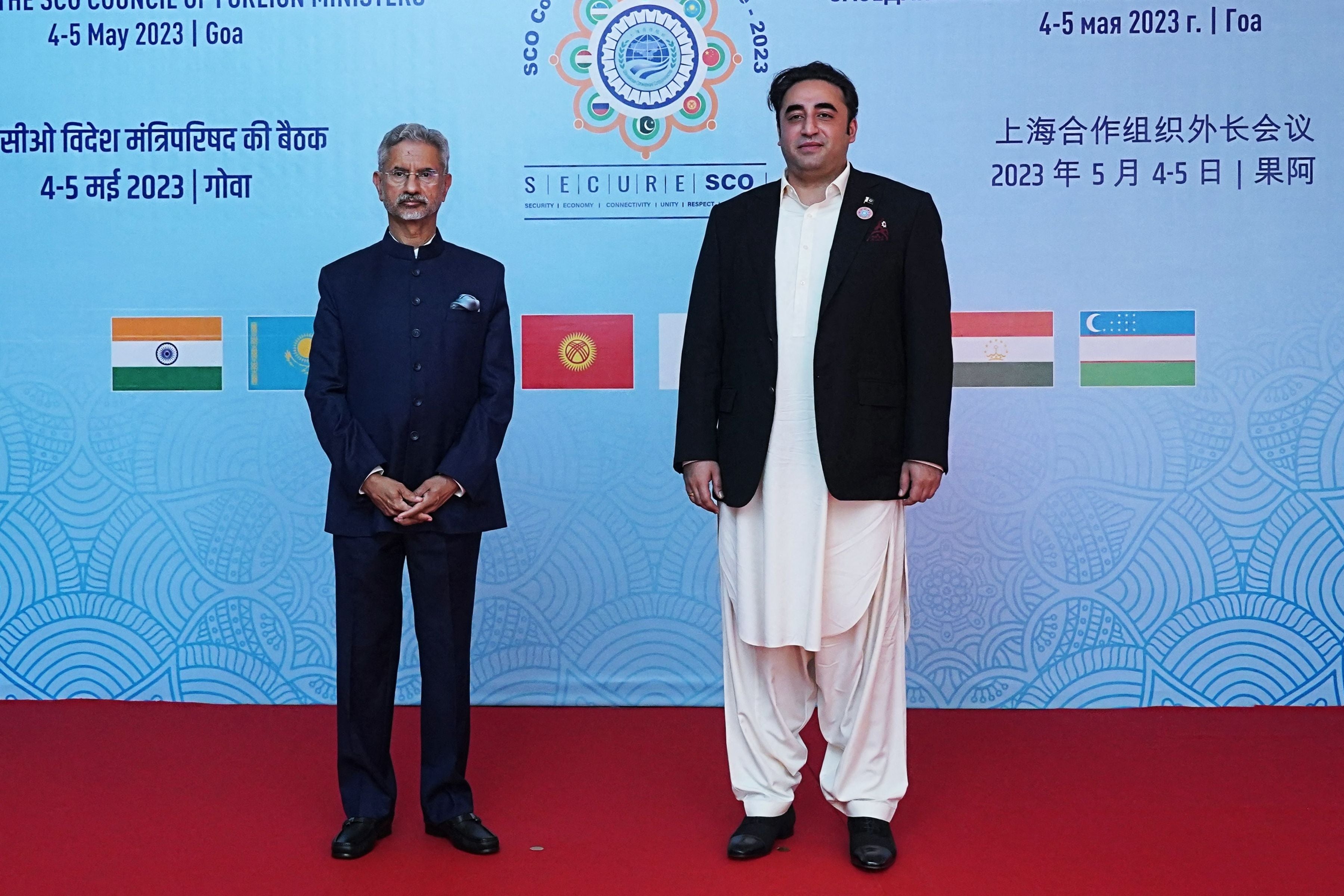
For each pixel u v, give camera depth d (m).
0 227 3.99
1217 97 3.89
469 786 2.95
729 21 3.95
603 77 3.96
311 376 2.80
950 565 3.95
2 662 4.05
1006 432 3.93
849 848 2.73
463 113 3.97
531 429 4.00
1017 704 3.96
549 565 4.02
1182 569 3.92
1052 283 3.91
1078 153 3.91
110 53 3.98
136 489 4.00
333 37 3.97
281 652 4.02
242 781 3.23
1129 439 3.91
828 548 2.72
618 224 3.97
